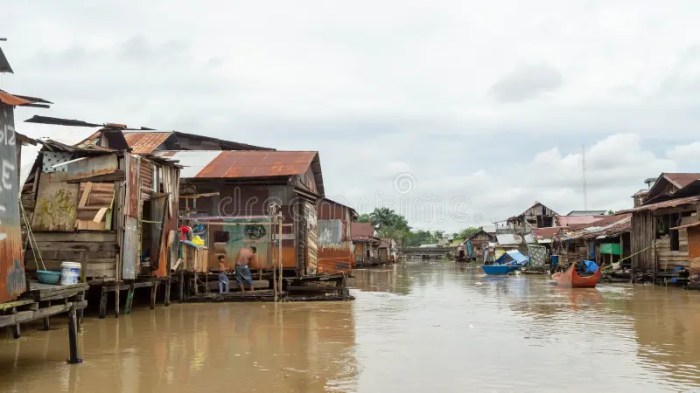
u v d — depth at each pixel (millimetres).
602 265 32000
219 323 13625
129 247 14797
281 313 15742
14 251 8000
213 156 23906
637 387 7840
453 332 12461
